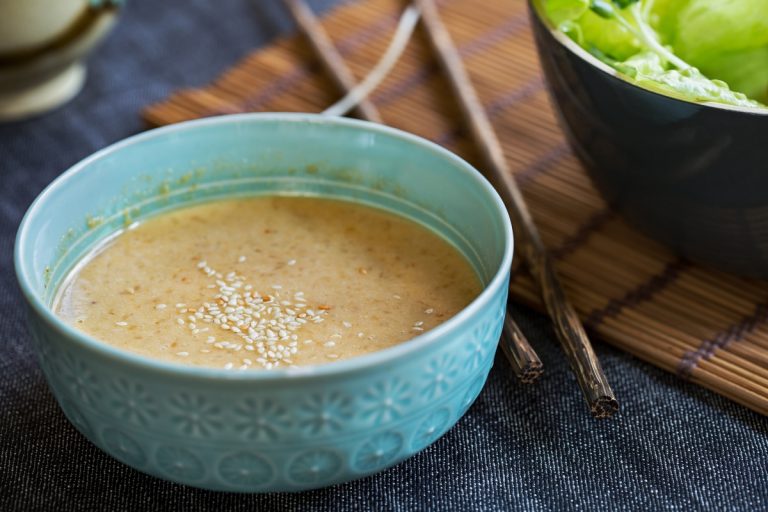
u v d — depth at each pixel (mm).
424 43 725
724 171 537
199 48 753
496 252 521
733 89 568
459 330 482
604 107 550
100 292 540
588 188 636
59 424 543
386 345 520
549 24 560
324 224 569
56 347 483
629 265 598
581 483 522
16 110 702
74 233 545
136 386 472
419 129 666
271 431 474
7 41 669
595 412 532
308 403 470
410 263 552
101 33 694
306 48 722
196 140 565
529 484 522
